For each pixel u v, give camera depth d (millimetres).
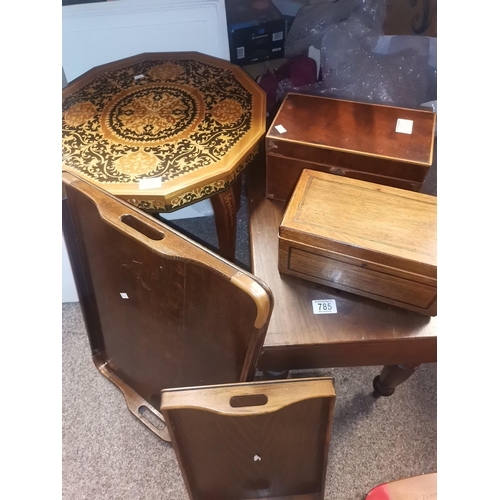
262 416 682
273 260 894
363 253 719
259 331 660
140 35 1132
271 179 974
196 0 1067
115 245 797
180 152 886
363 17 1080
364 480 1045
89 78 1087
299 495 953
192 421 690
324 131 885
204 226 1540
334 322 792
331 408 659
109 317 1017
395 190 802
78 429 1139
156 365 993
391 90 1049
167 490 1040
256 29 1147
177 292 762
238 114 974
